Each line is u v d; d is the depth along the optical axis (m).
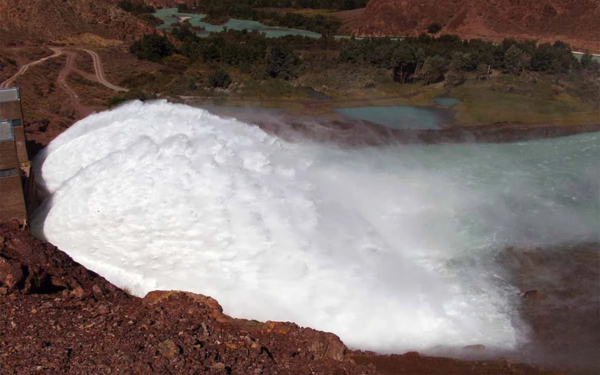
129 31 116.19
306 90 86.38
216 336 21.58
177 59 100.69
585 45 123.69
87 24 113.31
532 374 26.05
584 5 130.88
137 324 21.44
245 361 20.34
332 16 165.62
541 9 134.75
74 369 18.53
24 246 25.17
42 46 98.31
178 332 21.09
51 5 109.75
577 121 70.44
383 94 85.31
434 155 56.59
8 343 19.52
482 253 36.31
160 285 27.98
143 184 29.52
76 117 63.88
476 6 141.12
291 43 124.38
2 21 102.19
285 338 22.73
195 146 31.39
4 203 27.73
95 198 29.42
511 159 55.72
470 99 80.94
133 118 35.16
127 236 28.77
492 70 93.81
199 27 155.25
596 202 44.78
